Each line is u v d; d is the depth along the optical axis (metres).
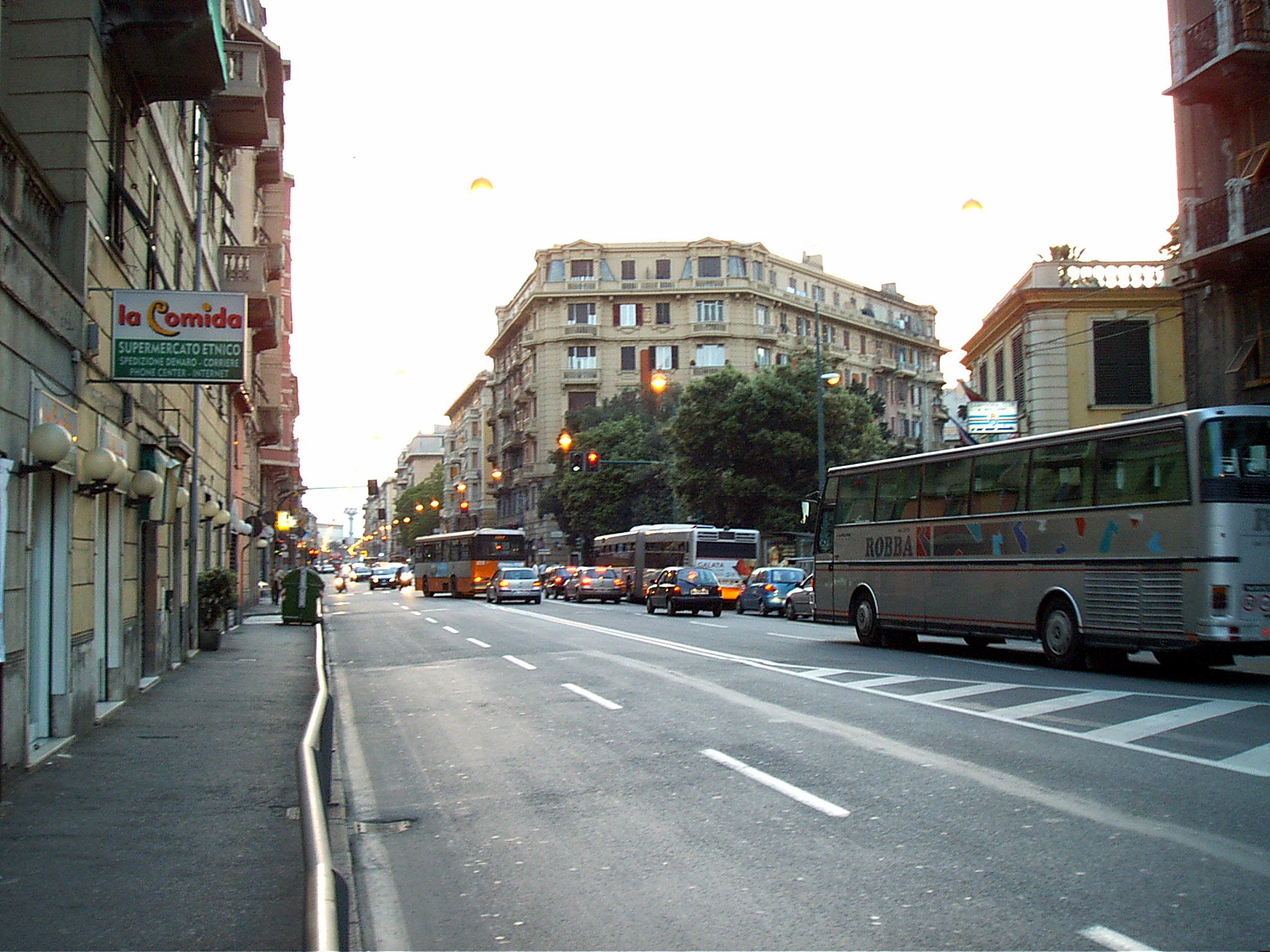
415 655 21.55
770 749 10.16
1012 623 17.08
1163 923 5.25
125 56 12.87
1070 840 6.75
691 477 45.62
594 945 5.29
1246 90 21.95
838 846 6.83
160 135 15.96
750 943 5.21
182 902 5.85
